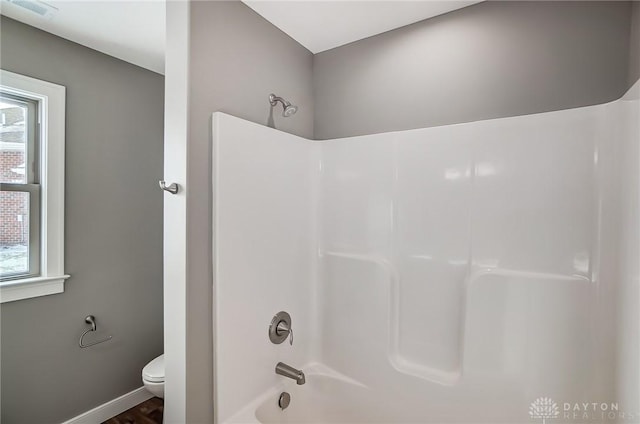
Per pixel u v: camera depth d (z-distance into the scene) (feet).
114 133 6.88
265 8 4.75
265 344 4.80
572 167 3.94
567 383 3.90
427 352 4.84
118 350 7.00
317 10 4.79
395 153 5.12
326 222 5.78
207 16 4.11
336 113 5.85
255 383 4.62
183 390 3.86
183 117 3.89
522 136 4.23
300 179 5.53
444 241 4.73
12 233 5.71
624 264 3.36
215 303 4.10
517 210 4.25
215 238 4.09
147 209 7.52
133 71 7.20
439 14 4.88
